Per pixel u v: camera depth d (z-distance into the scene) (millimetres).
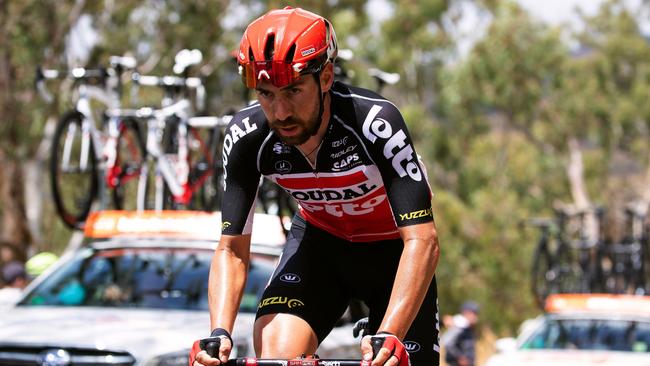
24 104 48531
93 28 55375
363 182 9414
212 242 16312
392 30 62188
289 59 8219
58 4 50781
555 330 27812
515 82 68562
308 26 8352
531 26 68000
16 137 47750
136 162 20922
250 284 15117
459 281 57281
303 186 9617
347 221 10055
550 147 77188
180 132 20766
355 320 14438
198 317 14617
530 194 75562
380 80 22688
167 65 55062
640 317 27594
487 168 66625
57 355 13344
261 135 9227
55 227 58562
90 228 16734
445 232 57844
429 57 64375
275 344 9258
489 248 58125
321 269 10188
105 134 21047
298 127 8484
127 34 55562
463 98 67375
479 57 67125
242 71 8367
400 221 8805
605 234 35875
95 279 15898
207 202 21562
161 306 15219
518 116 71625
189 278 15617
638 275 34562
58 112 49656
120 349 13266
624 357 25672
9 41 48406
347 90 9141
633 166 89875
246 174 9391
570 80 75750
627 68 78938
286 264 10156
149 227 16531
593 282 35031
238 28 56500
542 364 25266
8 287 24328
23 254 46406
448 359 34656
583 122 77125
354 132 9031
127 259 16125
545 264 36188
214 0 55656
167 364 13289
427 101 65438
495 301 58031
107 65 52531
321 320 9891
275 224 16078
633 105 76312
